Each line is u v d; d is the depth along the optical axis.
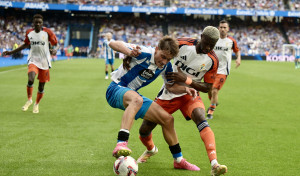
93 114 13.54
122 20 79.94
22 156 7.98
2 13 76.12
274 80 29.12
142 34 77.75
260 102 17.52
